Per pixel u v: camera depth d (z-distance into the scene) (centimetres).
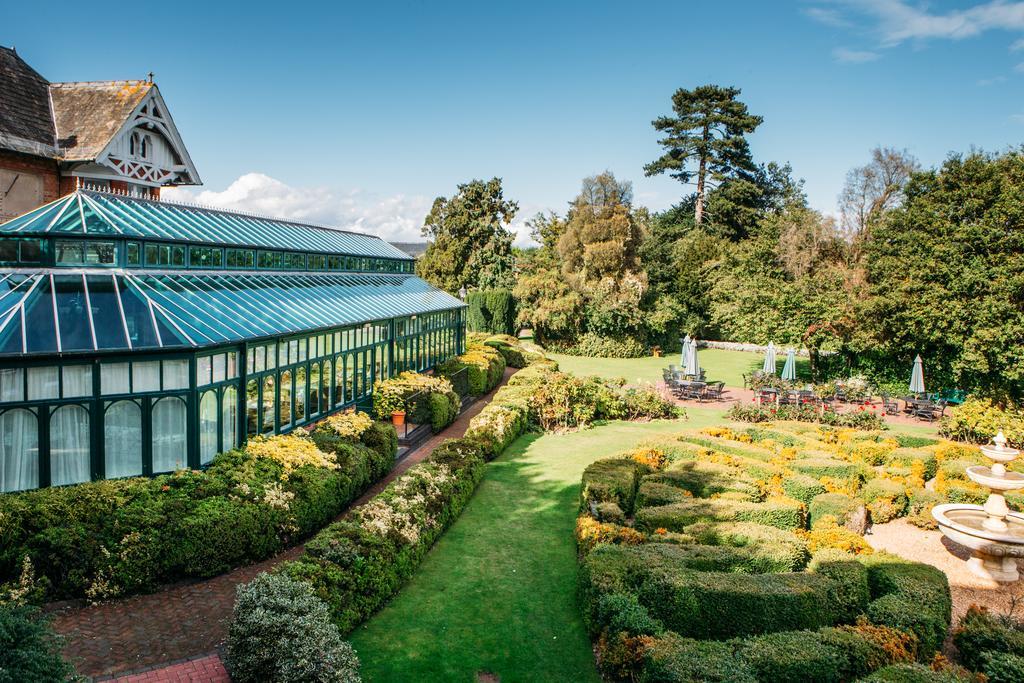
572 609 1198
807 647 902
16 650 699
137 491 1243
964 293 3019
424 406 2434
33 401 1291
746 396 3578
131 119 2517
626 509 1631
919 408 3078
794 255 4344
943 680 829
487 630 1116
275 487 1373
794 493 1648
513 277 6341
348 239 3328
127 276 1617
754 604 1007
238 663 865
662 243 6600
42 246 1603
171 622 1068
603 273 5247
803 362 5047
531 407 2655
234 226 2372
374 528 1244
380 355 2544
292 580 990
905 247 3316
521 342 5397
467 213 6381
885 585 1142
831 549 1232
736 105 7481
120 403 1372
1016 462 1923
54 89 2619
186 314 1555
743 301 4672
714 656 886
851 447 2050
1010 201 2975
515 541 1492
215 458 1484
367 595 1125
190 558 1184
